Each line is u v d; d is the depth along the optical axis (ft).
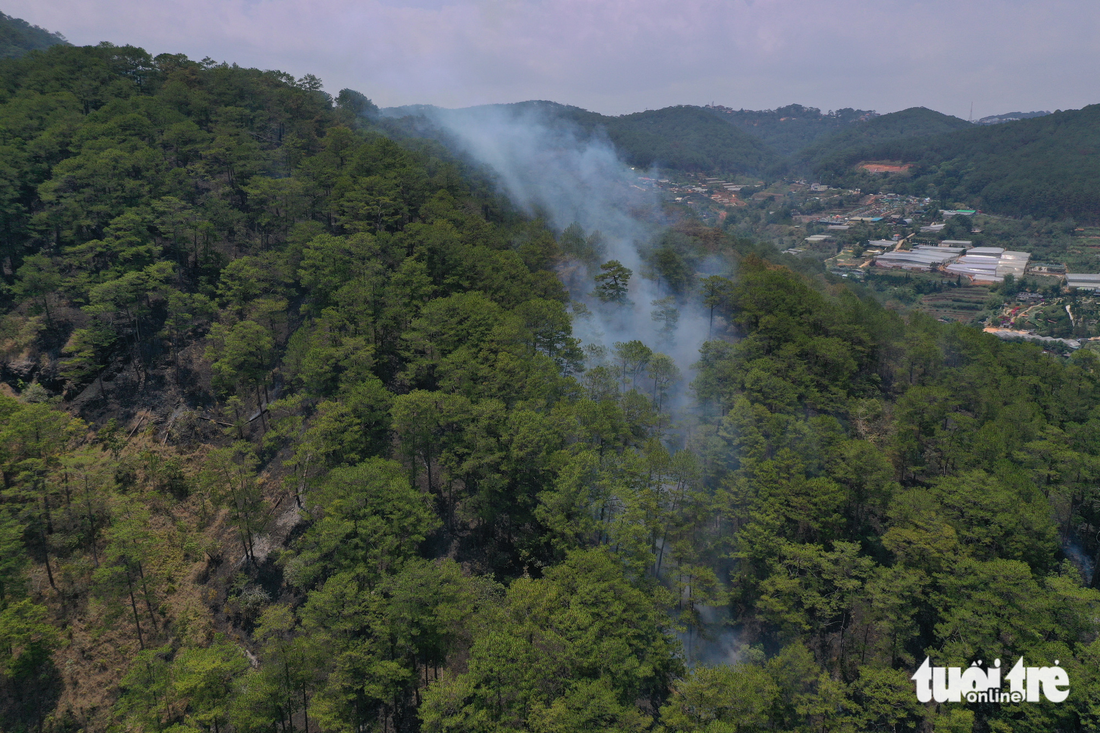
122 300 314.96
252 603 242.17
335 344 320.70
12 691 211.00
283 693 191.93
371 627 201.87
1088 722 198.70
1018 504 266.16
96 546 254.06
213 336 315.78
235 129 495.00
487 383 290.15
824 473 287.07
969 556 250.98
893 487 280.92
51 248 367.25
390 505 231.30
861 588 243.40
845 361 362.94
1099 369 460.96
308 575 223.10
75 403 301.63
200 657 199.72
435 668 217.36
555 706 169.78
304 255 370.12
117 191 376.68
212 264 376.07
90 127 423.64
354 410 277.03
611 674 185.68
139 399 312.50
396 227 471.21
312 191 458.50
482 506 252.83
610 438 272.31
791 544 247.91
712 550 265.54
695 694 186.60
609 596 197.06
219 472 257.75
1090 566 288.10
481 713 174.81
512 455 249.75
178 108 525.75
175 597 245.45
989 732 213.87
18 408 266.36
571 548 235.40
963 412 378.12
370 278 346.74
